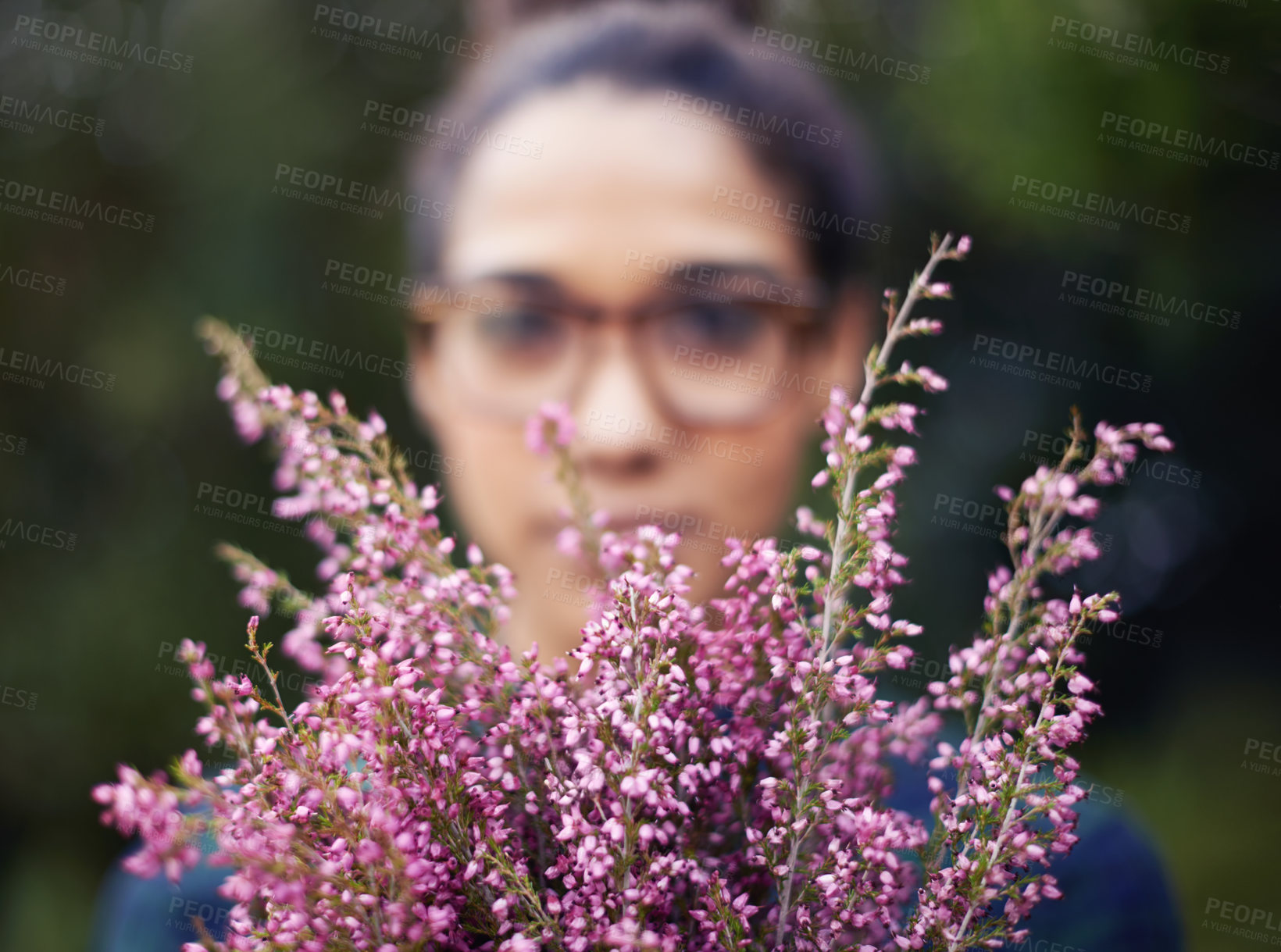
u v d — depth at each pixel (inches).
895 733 27.0
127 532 132.1
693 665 23.8
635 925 21.1
